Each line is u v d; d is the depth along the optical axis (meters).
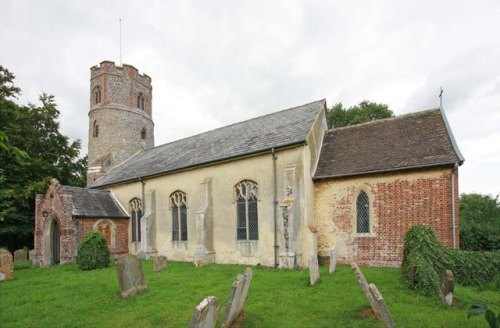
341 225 14.97
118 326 7.53
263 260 15.60
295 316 7.78
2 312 8.88
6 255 13.79
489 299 8.84
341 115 35.53
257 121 21.45
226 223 17.31
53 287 11.72
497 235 16.12
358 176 14.71
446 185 12.80
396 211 13.73
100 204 22.02
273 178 15.65
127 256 10.06
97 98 30.89
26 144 24.20
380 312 6.57
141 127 31.83
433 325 7.01
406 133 15.52
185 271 14.32
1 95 23.84
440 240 12.72
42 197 20.61
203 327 5.75
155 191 21.33
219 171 17.94
